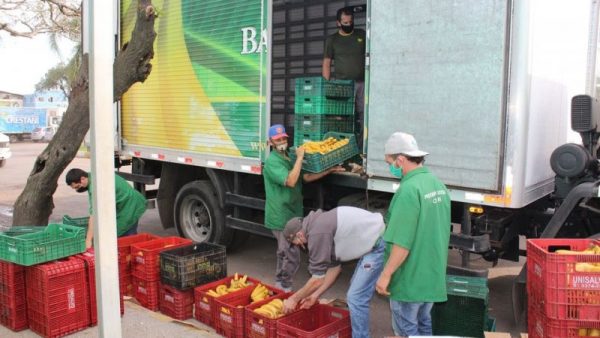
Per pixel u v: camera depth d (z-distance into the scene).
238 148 6.59
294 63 7.54
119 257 5.35
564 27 5.17
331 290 5.95
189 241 5.63
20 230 5.11
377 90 5.14
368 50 5.17
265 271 6.71
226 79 6.66
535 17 4.38
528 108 4.40
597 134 4.84
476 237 4.71
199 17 6.94
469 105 4.56
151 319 4.94
